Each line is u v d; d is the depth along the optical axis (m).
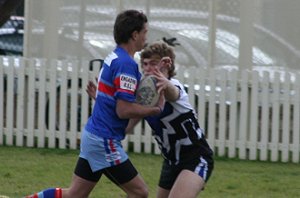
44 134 39.34
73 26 42.12
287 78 36.47
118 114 20.83
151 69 20.75
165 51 20.81
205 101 37.22
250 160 37.12
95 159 21.17
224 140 37.34
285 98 36.56
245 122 37.06
